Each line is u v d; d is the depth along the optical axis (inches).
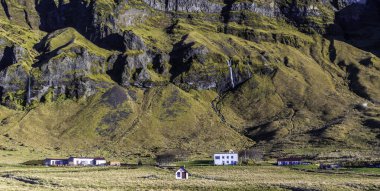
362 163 7411.4
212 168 7234.3
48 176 5418.3
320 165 7426.2
